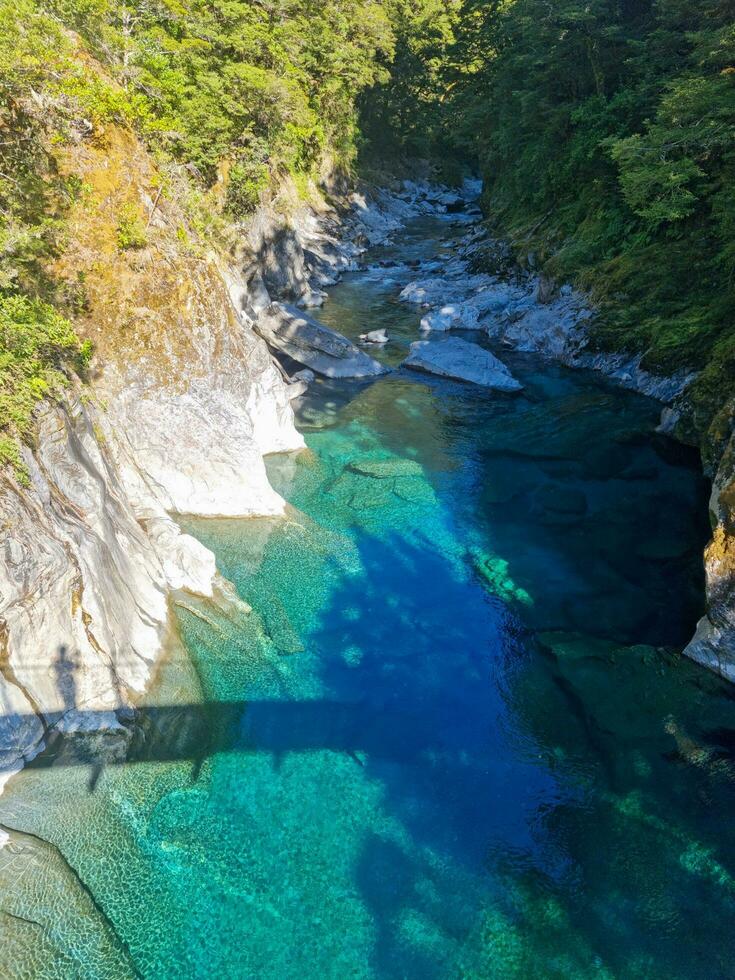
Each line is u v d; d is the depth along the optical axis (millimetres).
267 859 7324
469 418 18406
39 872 6652
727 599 9695
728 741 8875
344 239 39000
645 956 6641
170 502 12680
